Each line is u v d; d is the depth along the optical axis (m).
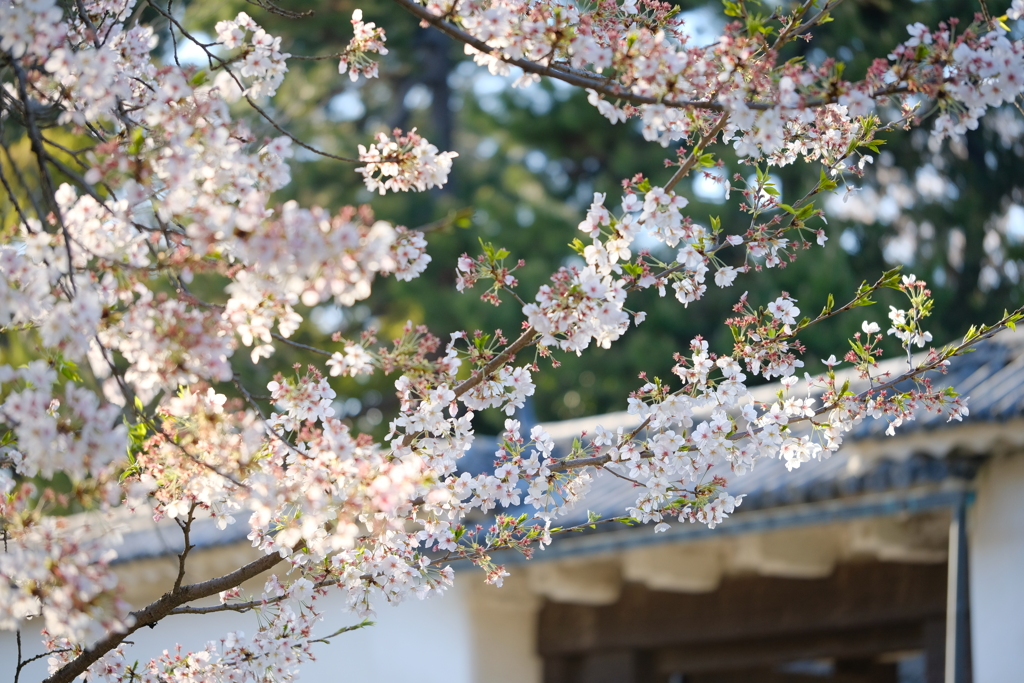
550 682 6.37
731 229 11.50
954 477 4.38
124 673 3.22
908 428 4.37
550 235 12.49
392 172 3.15
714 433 3.20
